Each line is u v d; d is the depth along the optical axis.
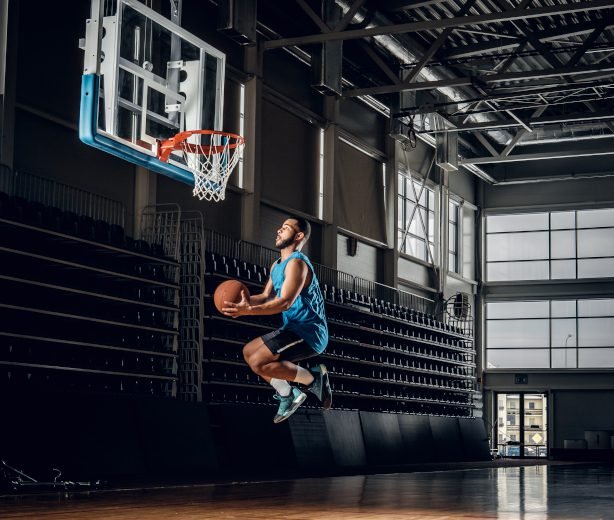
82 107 10.95
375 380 24.69
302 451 18.91
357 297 24.59
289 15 22.70
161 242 17.84
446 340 30.25
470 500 10.18
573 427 33.66
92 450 13.42
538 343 34.75
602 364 33.81
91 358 15.48
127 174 17.88
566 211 34.81
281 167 23.02
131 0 11.62
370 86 26.81
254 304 5.82
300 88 24.05
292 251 5.97
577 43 25.23
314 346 5.79
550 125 31.81
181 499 9.81
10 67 15.01
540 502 9.92
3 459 12.06
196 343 17.45
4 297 13.87
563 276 34.69
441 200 32.12
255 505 9.04
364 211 27.12
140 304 16.20
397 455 23.92
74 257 15.02
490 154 34.47
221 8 18.98
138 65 11.81
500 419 35.06
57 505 8.89
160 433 14.88
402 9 22.52
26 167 15.63
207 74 12.95
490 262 35.59
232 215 21.02
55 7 16.30
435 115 29.25
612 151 30.33
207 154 12.87
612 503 9.81
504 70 23.94
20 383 12.58
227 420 17.00
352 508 8.78
